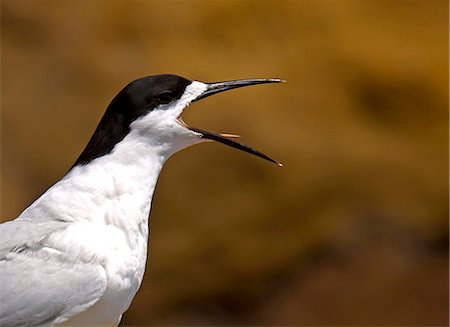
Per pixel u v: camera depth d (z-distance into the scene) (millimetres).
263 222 15266
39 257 7641
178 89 8156
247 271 15344
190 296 15344
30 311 7551
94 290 7621
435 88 16016
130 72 15305
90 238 7719
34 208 7941
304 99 15508
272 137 15156
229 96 15141
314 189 15375
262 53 15633
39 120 15336
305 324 15281
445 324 15133
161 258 15180
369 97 15891
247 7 15906
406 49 16266
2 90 15461
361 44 16094
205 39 15586
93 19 15719
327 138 15469
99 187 7859
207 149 15141
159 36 15531
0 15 15789
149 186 8047
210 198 15172
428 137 15914
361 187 15578
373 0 16656
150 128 8016
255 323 15367
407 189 15734
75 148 15180
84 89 15375
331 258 15617
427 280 15461
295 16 16000
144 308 15266
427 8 16797
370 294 15430
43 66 15578
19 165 15164
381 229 15664
